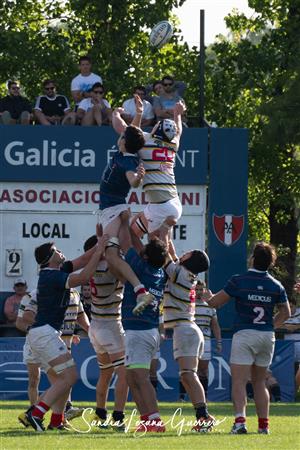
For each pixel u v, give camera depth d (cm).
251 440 3638
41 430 3888
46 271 3853
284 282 8769
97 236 4028
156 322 3938
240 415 3894
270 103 8438
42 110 7025
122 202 3959
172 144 4138
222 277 6656
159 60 10012
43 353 3850
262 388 3944
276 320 3978
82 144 6556
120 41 9575
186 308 4016
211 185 6669
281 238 10200
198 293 5944
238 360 3894
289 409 5484
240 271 6681
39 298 3859
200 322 5984
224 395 6253
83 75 7194
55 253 3884
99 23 9612
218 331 6034
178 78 10000
